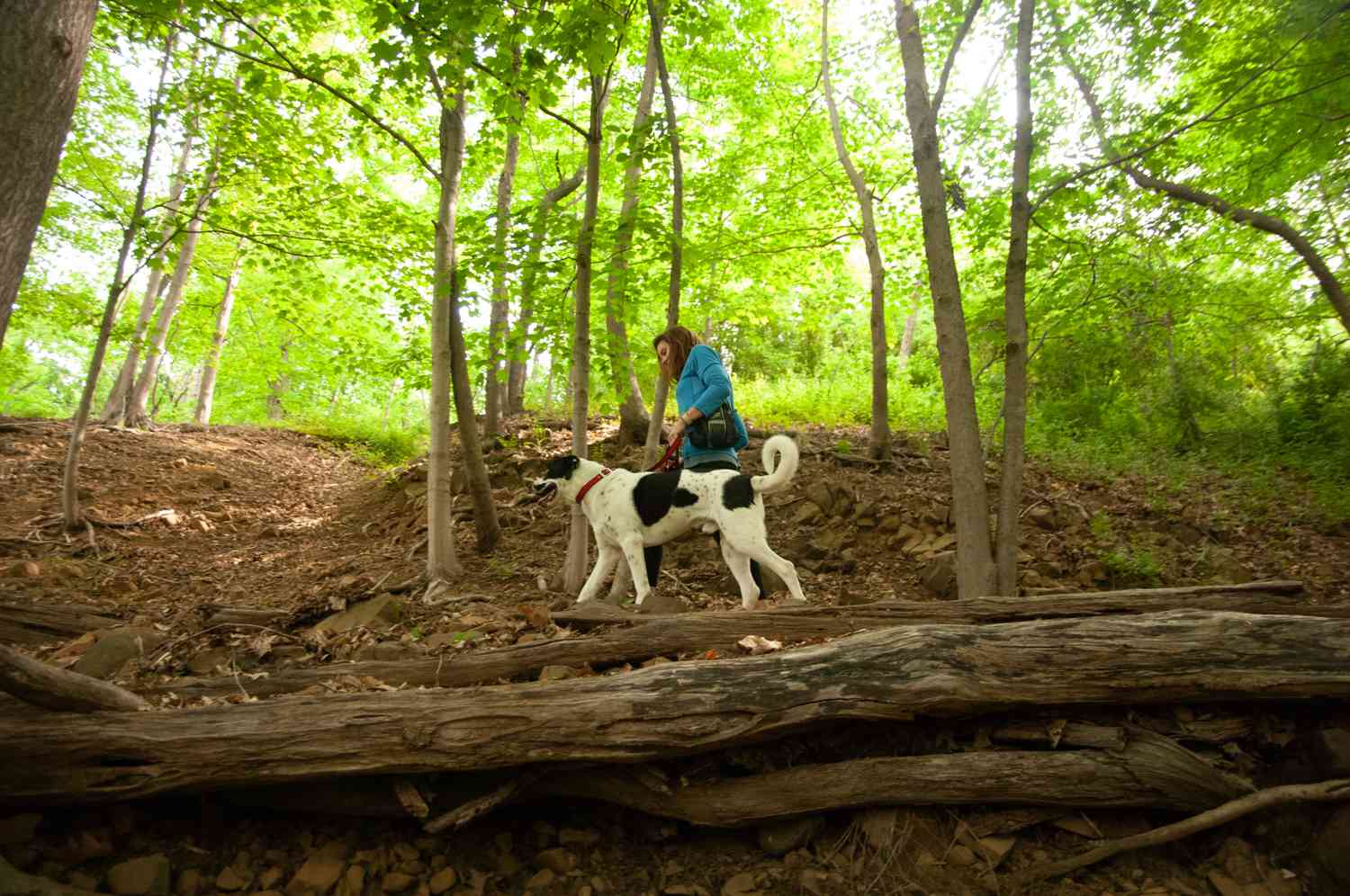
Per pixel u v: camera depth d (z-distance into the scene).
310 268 7.45
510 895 2.46
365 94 7.55
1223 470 6.71
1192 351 8.41
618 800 2.64
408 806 2.43
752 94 8.12
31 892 2.05
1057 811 2.56
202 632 3.81
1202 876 2.39
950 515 5.86
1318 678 2.49
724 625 3.22
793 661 2.70
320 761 2.42
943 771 2.55
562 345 5.35
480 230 5.34
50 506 6.98
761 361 15.50
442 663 3.14
